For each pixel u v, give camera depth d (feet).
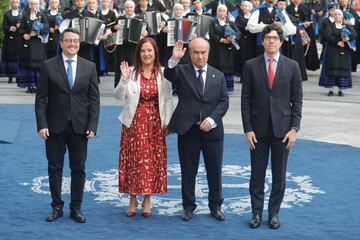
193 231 28.94
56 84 29.30
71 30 29.53
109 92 67.41
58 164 30.04
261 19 67.10
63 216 30.66
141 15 63.26
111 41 62.69
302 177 37.68
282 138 29.07
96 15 66.13
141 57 30.25
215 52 65.92
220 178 30.48
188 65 30.27
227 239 27.96
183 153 30.30
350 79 65.67
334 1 83.87
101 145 45.03
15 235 28.12
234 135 48.24
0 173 37.86
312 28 77.46
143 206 30.94
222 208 32.30
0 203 32.48
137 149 30.30
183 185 30.45
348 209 32.27
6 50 73.26
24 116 54.34
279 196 29.60
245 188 35.63
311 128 51.08
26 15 66.23
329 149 44.45
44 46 66.59
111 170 38.93
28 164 39.91
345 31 64.28
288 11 76.07
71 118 29.40
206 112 29.86
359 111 58.13
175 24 62.03
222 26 65.98
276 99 29.01
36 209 31.65
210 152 30.09
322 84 65.92
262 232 28.94
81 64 29.68
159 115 30.48
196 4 65.77
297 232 28.99
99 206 32.37
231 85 66.85
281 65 29.07
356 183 36.70
